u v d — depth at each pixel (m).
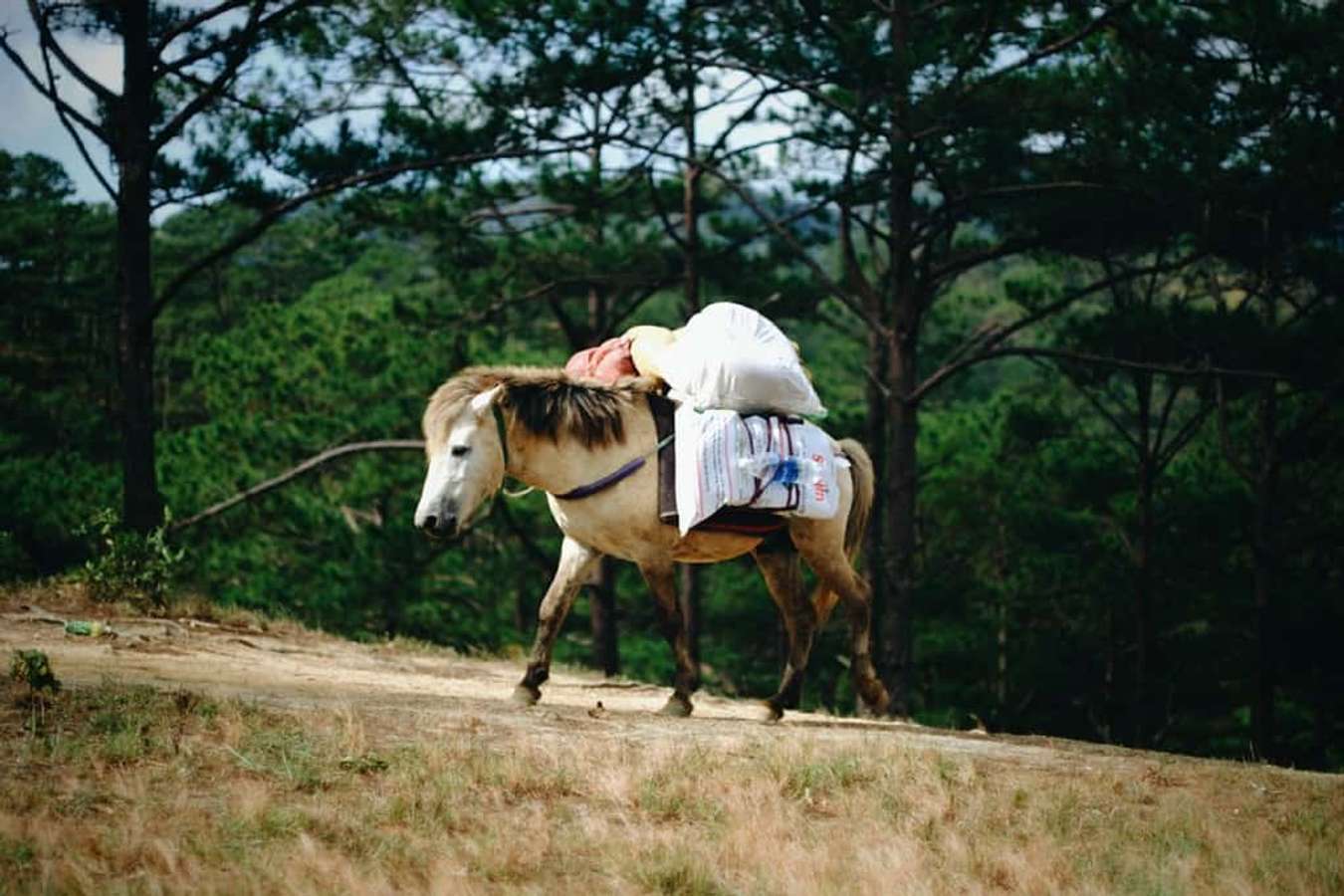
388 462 28.61
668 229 24.44
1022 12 20.94
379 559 28.36
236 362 31.47
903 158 19.91
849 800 7.47
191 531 27.64
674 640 9.87
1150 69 19.28
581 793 7.35
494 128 20.44
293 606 26.61
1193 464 30.33
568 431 9.45
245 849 6.14
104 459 38.22
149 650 11.20
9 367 39.62
